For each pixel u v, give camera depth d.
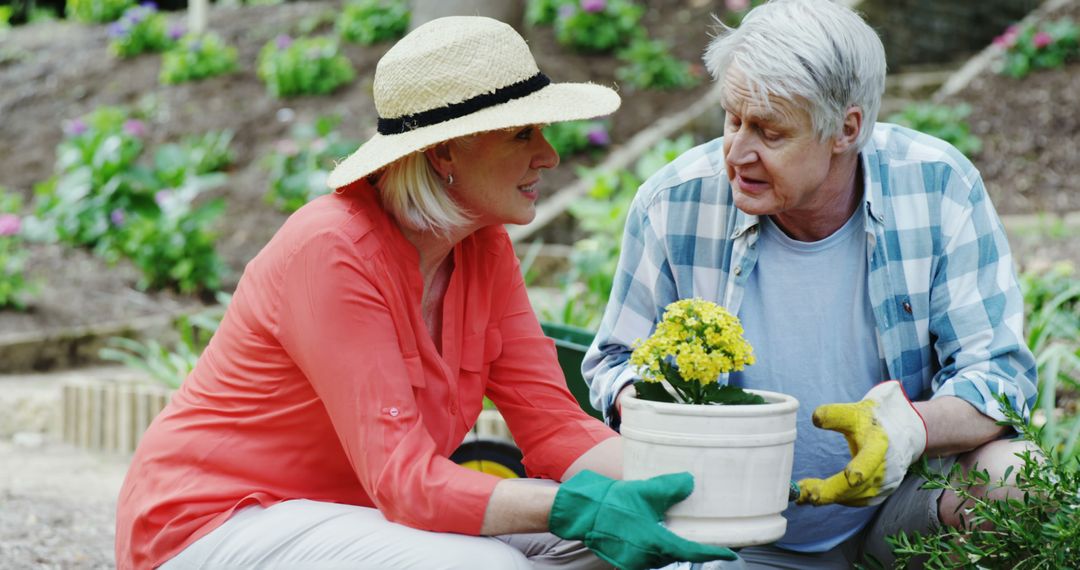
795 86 2.12
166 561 2.26
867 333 2.45
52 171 9.22
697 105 8.98
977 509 2.16
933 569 2.18
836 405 2.12
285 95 9.86
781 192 2.23
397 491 2.12
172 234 7.40
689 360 1.99
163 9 13.66
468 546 2.11
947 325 2.42
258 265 2.29
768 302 2.46
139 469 2.33
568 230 7.91
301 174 8.38
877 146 2.43
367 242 2.22
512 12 7.27
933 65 10.33
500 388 2.53
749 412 1.95
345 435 2.18
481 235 2.47
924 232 2.41
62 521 4.09
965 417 2.29
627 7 10.23
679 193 2.52
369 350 2.17
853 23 2.19
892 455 2.08
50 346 6.58
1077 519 2.05
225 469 2.28
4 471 4.95
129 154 7.88
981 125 8.90
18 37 12.16
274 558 2.19
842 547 2.61
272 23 11.50
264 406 2.27
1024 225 7.26
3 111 10.20
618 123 9.20
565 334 3.37
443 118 2.19
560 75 9.69
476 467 3.30
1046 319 4.40
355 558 2.15
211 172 8.97
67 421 5.68
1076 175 8.19
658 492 1.96
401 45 2.27
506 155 2.23
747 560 2.56
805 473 2.48
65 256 7.73
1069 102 8.95
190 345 5.94
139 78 10.51
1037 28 9.67
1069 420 4.02
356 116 9.35
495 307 2.51
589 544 2.01
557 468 2.47
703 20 10.67
